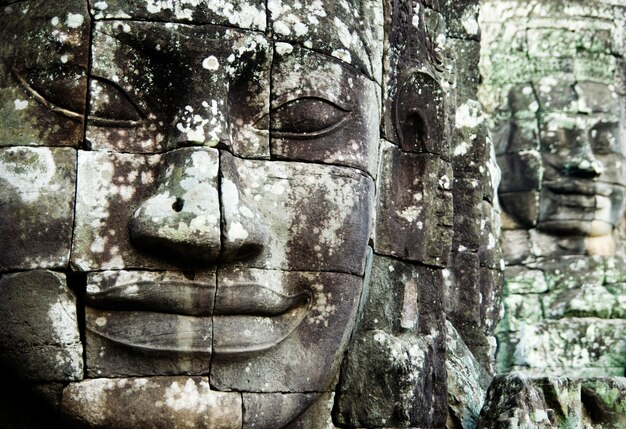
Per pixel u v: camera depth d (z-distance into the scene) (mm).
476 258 5004
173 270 3408
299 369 3572
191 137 3428
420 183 4066
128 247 3404
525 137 8312
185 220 3332
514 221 8289
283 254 3555
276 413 3543
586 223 8250
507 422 3926
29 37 3502
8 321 3410
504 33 8453
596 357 7535
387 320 3941
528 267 8156
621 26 8641
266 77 3578
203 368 3430
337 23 3723
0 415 3523
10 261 3414
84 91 3459
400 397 3838
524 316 7863
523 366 7461
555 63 8453
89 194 3420
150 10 3477
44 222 3406
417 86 4090
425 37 4195
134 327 3400
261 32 3566
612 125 8445
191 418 3400
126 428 3387
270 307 3506
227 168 3445
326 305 3615
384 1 4004
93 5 3480
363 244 3707
